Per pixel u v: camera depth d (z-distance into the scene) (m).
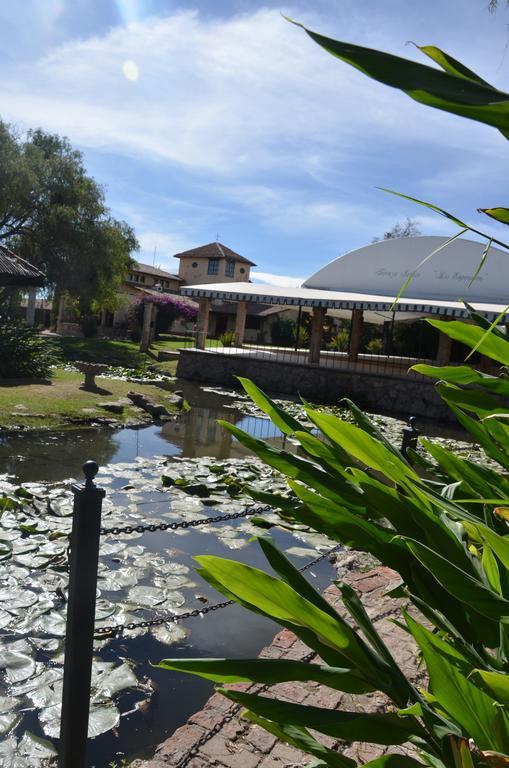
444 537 0.98
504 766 0.68
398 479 0.93
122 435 10.99
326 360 24.22
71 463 8.49
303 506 1.05
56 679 3.41
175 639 4.02
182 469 8.68
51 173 28.36
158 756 2.43
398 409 18.91
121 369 21.38
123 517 6.33
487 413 1.04
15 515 6.05
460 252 24.64
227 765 2.39
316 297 20.89
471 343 0.98
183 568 5.18
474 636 1.01
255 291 22.50
